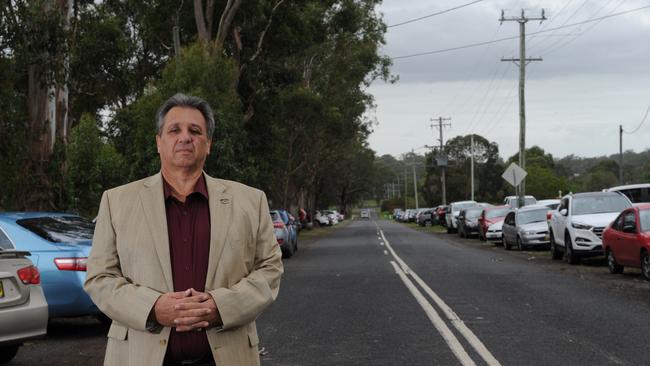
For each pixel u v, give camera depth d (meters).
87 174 23.27
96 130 24.44
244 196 3.54
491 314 10.90
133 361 3.30
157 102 22.86
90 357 8.46
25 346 9.15
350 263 21.45
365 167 107.88
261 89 31.12
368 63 45.84
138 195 3.44
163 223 3.37
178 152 3.48
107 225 3.43
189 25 28.97
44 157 18.31
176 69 23.88
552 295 13.06
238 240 3.40
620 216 16.95
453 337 9.05
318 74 46.22
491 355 7.97
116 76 30.77
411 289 14.23
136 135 23.12
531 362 7.61
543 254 25.19
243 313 3.28
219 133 23.36
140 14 30.48
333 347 8.62
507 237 28.47
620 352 8.02
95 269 3.38
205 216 3.46
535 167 102.06
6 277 7.57
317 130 48.25
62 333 10.15
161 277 3.31
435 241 36.88
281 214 26.83
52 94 18.36
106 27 25.44
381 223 99.81
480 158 103.88
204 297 3.23
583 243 19.58
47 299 9.19
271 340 9.12
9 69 17.44
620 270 17.00
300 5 29.98
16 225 9.52
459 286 14.68
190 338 3.30
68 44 18.64
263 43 30.38
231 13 26.28
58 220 10.08
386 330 9.69
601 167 129.38
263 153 32.22
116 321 3.40
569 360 7.67
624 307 11.43
